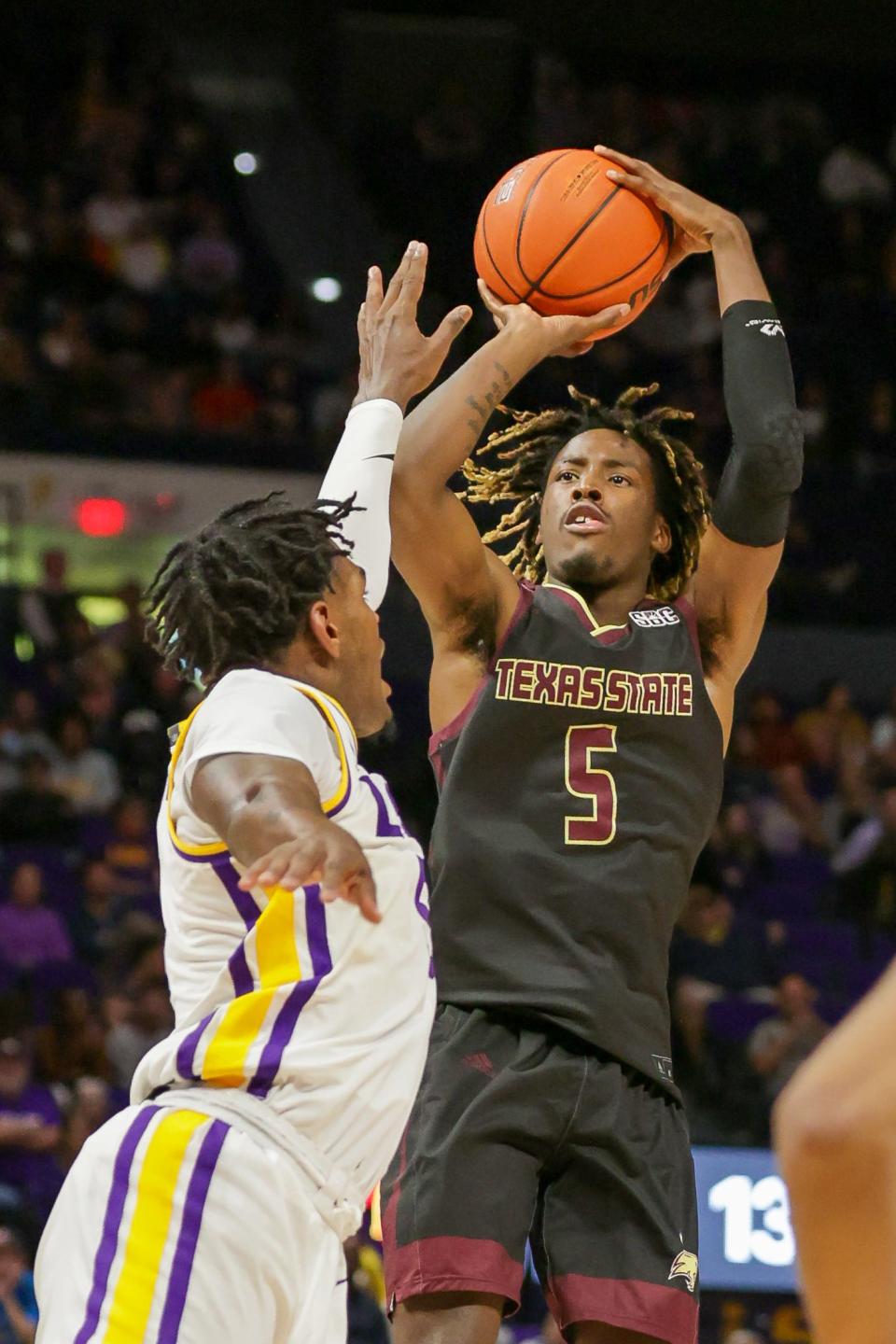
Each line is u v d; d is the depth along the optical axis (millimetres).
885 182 21094
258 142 22250
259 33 22875
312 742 3162
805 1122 1629
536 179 4488
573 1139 3855
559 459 4426
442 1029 3957
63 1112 10125
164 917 3334
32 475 15758
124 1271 2977
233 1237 2984
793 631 16797
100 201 18703
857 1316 1618
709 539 4320
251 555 3420
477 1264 3730
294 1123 3078
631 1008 3914
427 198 20688
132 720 13945
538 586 4281
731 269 4438
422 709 15133
